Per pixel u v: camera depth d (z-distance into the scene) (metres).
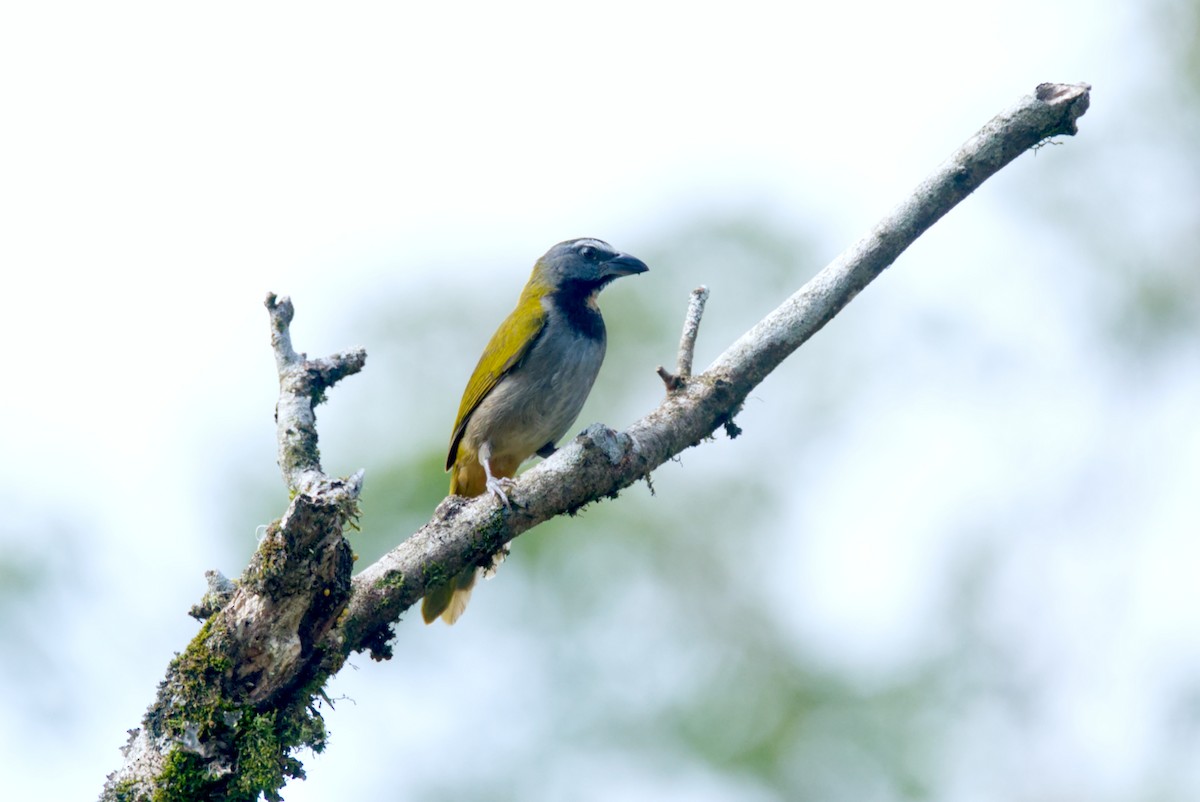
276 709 6.99
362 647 7.65
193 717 6.72
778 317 8.98
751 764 14.54
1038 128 8.79
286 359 8.64
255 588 6.80
